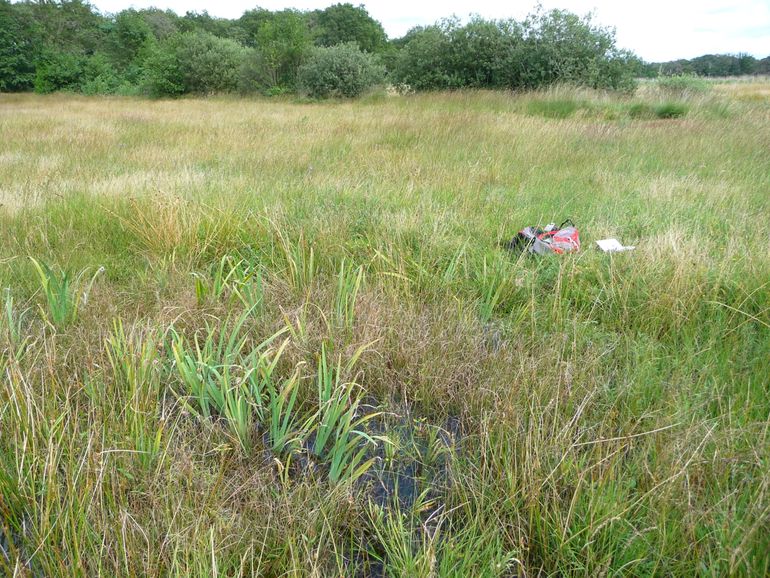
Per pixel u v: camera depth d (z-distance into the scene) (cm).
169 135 1156
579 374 310
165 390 288
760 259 424
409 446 281
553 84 1836
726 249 452
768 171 807
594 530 210
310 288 390
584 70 1820
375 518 237
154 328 327
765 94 2239
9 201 602
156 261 473
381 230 512
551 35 1859
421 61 2039
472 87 1991
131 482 237
